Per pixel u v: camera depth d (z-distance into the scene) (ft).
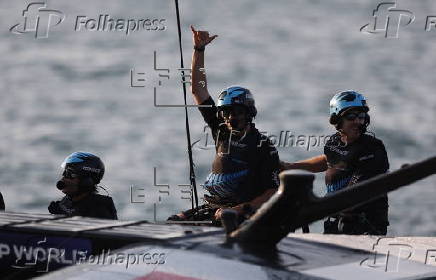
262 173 75.15
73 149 398.83
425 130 398.21
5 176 345.92
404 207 256.52
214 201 76.38
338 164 78.43
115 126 448.24
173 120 447.01
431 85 542.16
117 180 323.37
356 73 605.73
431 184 274.98
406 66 629.10
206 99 81.30
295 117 456.86
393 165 347.97
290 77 592.60
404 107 462.19
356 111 77.00
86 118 472.85
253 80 584.40
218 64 650.43
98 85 577.43
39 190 323.98
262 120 451.53
